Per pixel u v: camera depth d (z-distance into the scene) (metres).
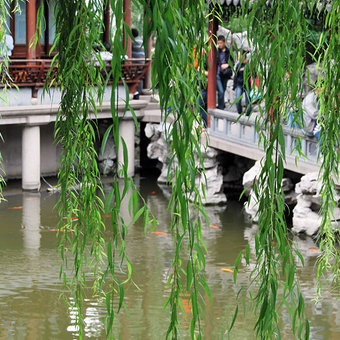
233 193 25.09
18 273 16.58
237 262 5.57
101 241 6.41
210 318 13.54
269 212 5.40
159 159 27.36
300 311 5.45
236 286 15.46
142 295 15.03
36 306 14.45
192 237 5.13
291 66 5.57
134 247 18.69
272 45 5.50
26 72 24.86
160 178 27.28
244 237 19.83
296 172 21.23
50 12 27.84
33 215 22.16
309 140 19.56
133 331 13.11
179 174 4.94
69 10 6.02
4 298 14.88
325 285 15.16
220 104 25.33
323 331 12.87
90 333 13.05
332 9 6.10
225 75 25.03
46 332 13.15
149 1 4.61
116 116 4.64
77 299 6.50
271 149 5.40
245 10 5.69
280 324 13.17
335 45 6.16
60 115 6.31
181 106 4.78
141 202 24.09
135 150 33.06
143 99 28.92
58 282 15.92
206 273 16.48
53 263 17.33
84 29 5.83
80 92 6.12
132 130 28.08
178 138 4.84
